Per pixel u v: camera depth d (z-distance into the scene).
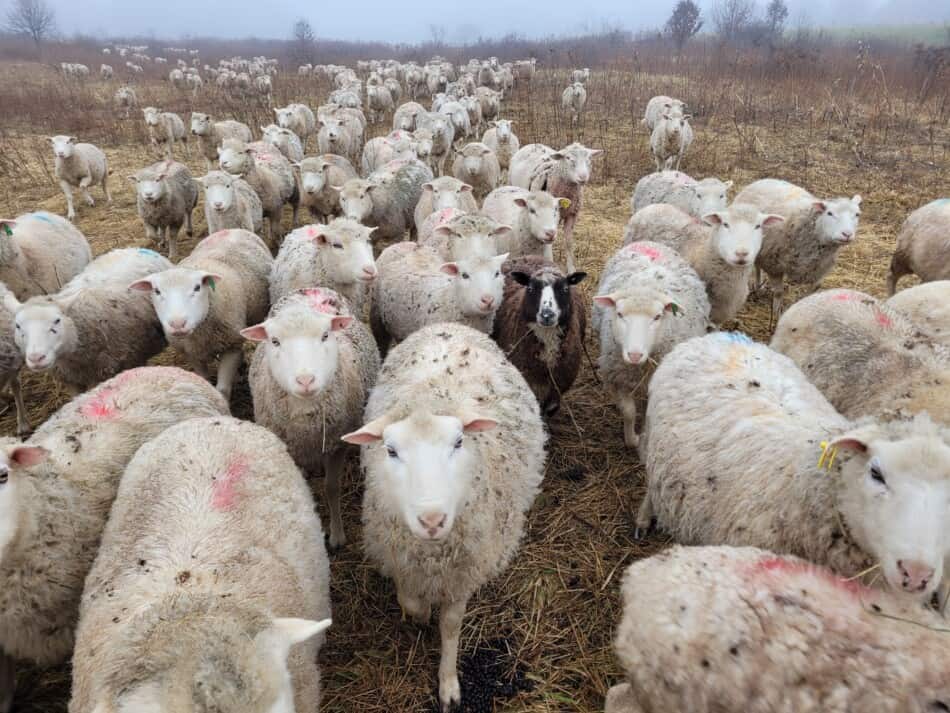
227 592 3.13
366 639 4.82
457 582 4.19
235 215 11.28
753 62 36.34
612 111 28.25
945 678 2.72
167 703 2.25
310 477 6.46
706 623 3.14
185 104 32.59
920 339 5.70
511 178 15.41
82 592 3.98
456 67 50.28
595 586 5.28
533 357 6.90
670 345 6.66
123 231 13.67
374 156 16.53
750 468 4.29
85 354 6.72
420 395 4.32
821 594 3.17
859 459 3.62
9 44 99.81
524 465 4.77
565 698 4.40
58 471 4.09
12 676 4.17
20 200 16.05
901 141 20.45
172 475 3.87
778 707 2.90
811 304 6.30
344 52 87.62
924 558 3.23
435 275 7.64
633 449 6.93
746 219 8.02
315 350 5.11
